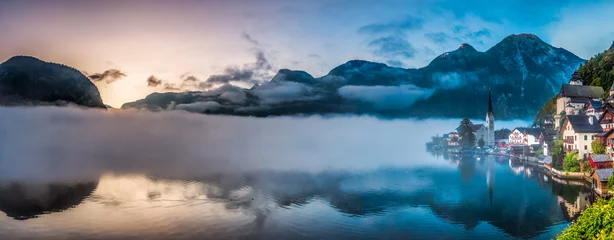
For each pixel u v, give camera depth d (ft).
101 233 276.00
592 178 353.51
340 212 330.54
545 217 289.33
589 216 125.39
